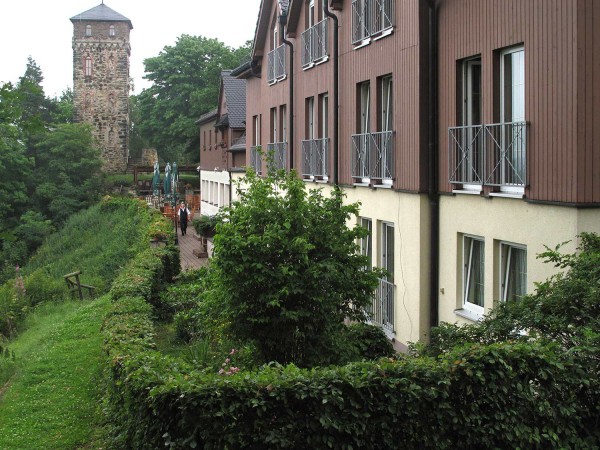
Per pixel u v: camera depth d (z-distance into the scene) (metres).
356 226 10.77
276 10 25.23
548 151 9.91
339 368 7.33
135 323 11.70
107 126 70.38
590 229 9.43
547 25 9.93
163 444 7.15
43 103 63.66
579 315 7.42
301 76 21.80
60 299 25.36
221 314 10.12
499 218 11.20
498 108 11.40
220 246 9.82
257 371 7.83
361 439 7.06
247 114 30.83
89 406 10.81
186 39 67.56
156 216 39.09
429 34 13.34
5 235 8.05
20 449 9.24
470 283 12.58
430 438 7.09
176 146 69.69
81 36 69.44
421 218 13.59
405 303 14.25
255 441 6.96
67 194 58.50
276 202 10.25
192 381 7.14
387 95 15.78
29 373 12.88
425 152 13.55
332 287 10.21
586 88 9.38
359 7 16.67
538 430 7.10
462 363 7.08
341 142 18.14
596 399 7.19
